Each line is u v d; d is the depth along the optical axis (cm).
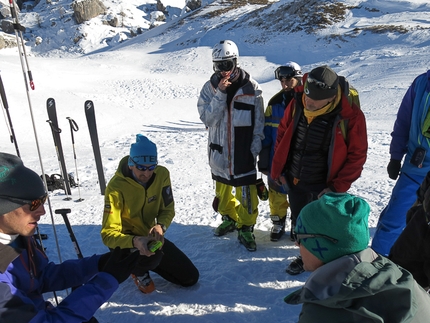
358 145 318
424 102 304
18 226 177
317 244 157
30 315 171
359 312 142
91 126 559
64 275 221
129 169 314
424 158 311
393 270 150
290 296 171
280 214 420
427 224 240
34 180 178
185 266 334
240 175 396
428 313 150
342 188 323
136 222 333
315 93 294
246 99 379
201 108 407
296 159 345
